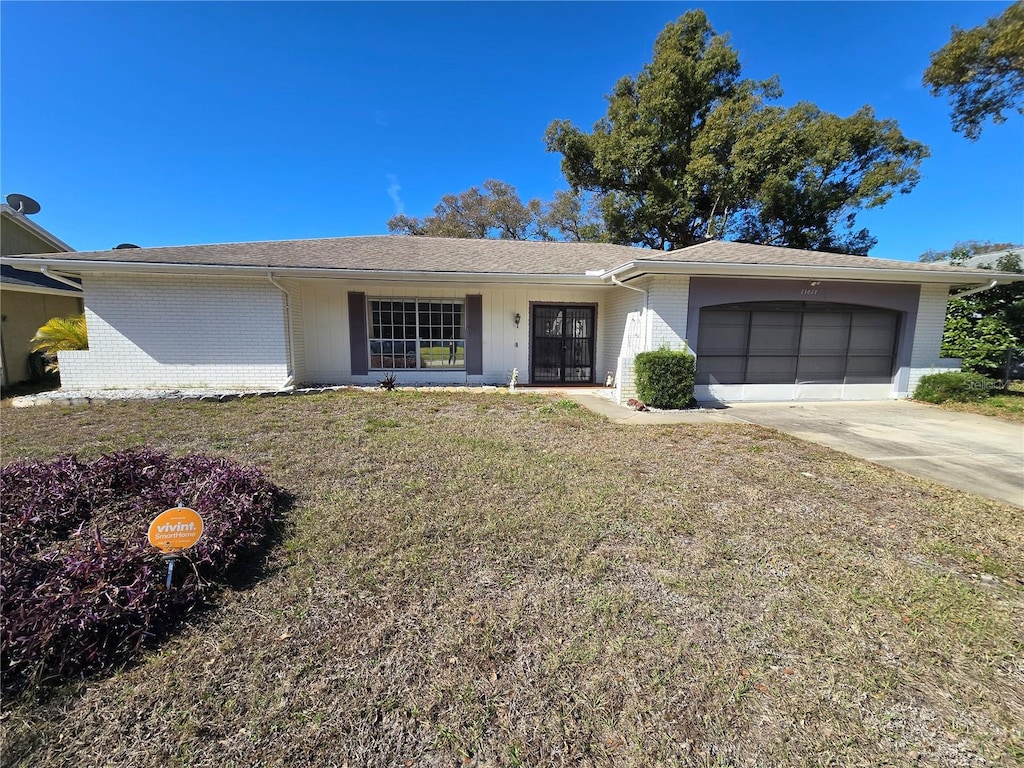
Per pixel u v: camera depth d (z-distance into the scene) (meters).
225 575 2.43
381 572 2.54
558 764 1.44
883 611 2.27
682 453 5.09
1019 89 10.04
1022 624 2.18
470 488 3.85
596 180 20.61
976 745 1.53
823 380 9.12
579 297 11.17
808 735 1.56
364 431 5.86
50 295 12.04
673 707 1.67
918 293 9.02
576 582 2.48
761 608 2.27
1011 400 8.79
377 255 10.16
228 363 8.95
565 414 7.35
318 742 1.50
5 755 1.43
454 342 10.94
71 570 2.03
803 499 3.73
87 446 5.02
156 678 1.75
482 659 1.89
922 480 4.26
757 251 9.18
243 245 10.05
